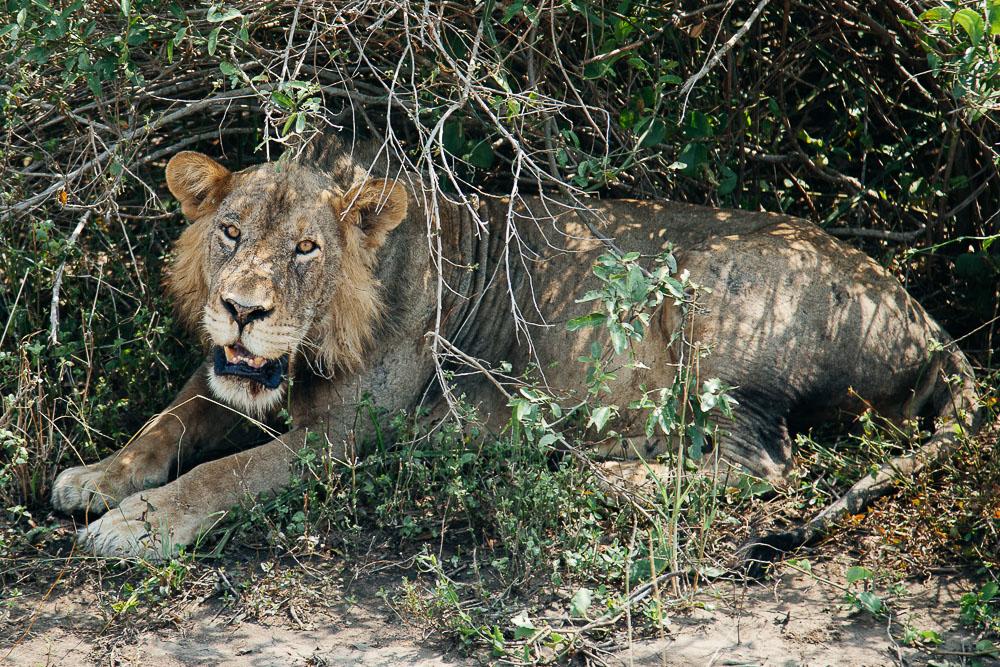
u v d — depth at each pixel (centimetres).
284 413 895
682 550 804
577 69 1079
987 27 874
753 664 699
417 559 790
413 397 970
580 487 868
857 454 945
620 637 726
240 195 862
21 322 980
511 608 752
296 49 1017
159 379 1006
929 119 1193
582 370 996
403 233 951
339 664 698
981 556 801
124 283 1064
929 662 699
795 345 951
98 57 921
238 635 727
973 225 1165
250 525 838
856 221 1223
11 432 866
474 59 852
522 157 827
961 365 998
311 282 865
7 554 791
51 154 1036
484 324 1023
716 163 1162
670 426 775
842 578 807
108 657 696
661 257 787
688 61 1150
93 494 855
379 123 1118
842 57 1204
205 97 1080
